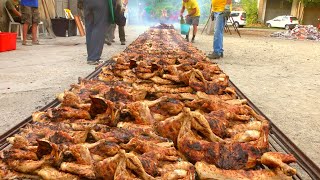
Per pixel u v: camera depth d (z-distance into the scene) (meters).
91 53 9.44
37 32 16.19
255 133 3.06
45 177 2.51
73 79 7.51
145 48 8.85
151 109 3.59
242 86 7.65
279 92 7.29
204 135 2.98
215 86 4.40
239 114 3.63
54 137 2.94
